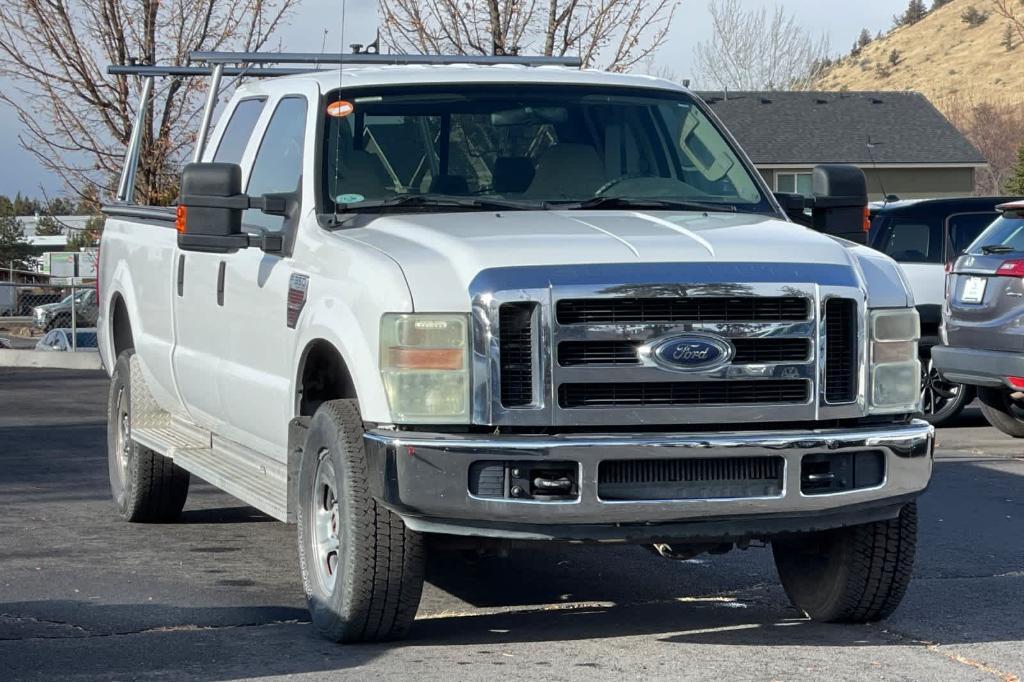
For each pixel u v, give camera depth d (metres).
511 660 5.64
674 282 5.49
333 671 5.46
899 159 55.75
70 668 5.54
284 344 6.52
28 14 18.91
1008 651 5.84
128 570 7.54
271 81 7.72
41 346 29.42
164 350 8.38
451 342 5.46
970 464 11.60
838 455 5.66
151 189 19.23
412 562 5.66
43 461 11.91
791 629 6.27
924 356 14.15
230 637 6.07
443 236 5.80
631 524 5.50
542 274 5.46
